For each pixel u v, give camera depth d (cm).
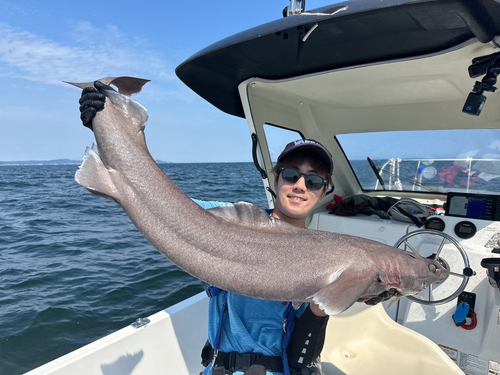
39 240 828
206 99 289
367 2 161
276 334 168
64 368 205
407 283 159
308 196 175
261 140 309
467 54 201
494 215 274
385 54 217
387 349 234
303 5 210
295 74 253
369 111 347
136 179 141
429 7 155
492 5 145
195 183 2389
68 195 2009
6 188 2548
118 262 650
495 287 249
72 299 500
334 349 241
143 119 147
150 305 484
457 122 320
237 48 212
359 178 430
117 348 229
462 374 205
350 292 143
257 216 156
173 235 141
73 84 144
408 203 324
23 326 434
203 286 537
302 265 144
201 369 262
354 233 334
